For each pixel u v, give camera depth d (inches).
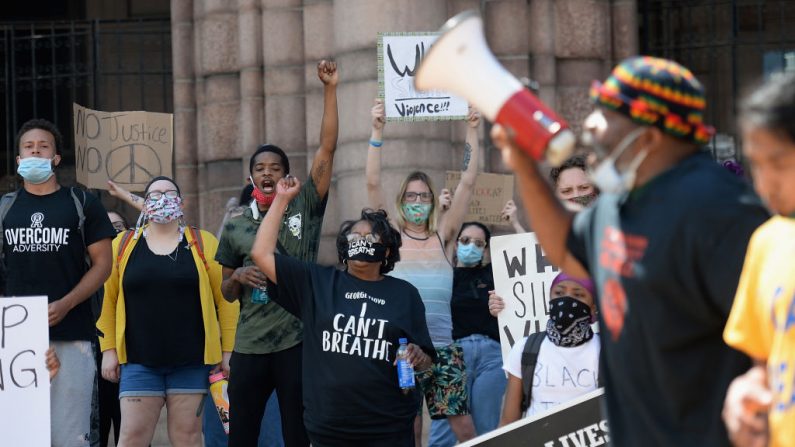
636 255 353.4
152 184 804.0
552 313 648.4
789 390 310.5
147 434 797.9
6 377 704.4
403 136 1113.4
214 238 829.2
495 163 1186.0
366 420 680.4
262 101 1243.8
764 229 325.7
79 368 779.4
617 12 1242.0
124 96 1667.1
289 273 689.6
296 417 761.6
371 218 698.2
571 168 725.9
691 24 1355.8
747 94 322.7
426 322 738.8
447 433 839.1
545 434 574.6
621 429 371.6
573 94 1216.8
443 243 898.7
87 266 827.4
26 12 1780.3
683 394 351.6
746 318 326.0
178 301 801.6
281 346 761.6
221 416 804.0
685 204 346.0
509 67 1204.5
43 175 774.5
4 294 784.9
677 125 356.5
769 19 1448.1
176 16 1311.5
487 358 845.8
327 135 783.1
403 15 1120.2
